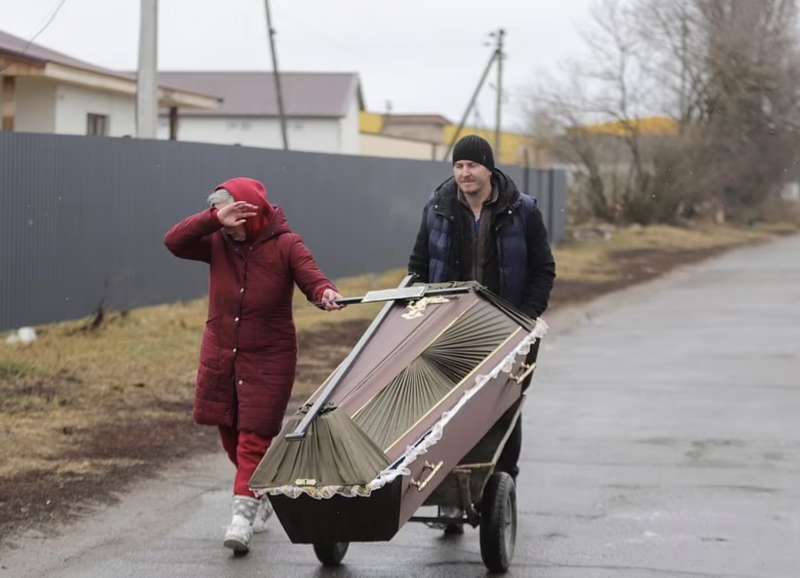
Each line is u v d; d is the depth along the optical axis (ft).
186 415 49.26
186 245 30.53
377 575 29.32
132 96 124.06
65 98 112.47
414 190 131.85
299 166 102.22
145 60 86.69
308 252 30.76
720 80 229.45
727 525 34.14
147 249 78.69
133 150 76.89
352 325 82.23
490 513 28.76
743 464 42.16
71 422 46.65
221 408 31.14
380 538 24.70
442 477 25.94
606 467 41.68
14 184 65.72
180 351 63.87
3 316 65.10
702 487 38.75
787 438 46.80
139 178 77.56
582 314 99.25
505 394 28.94
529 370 30.45
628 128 245.04
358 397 26.14
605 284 129.70
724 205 277.44
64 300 70.18
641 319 95.25
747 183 257.14
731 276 144.66
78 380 54.70
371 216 119.55
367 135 311.47
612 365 68.18
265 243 30.68
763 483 39.32
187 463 41.42
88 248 72.33
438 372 27.17
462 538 32.71
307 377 61.36
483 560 29.30
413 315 29.12
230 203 29.96
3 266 65.00
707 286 129.18
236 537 30.37
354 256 115.34
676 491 38.19
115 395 52.21
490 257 31.14
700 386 60.03
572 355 72.90
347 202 113.19
